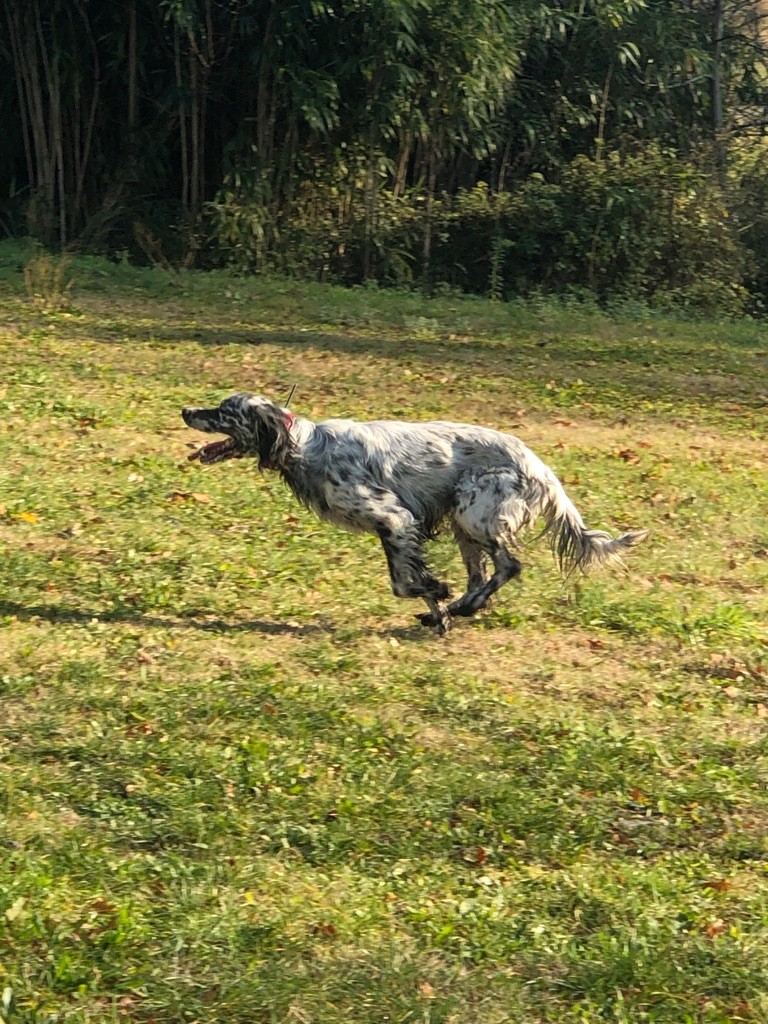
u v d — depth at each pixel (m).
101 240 15.69
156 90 15.88
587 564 6.38
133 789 5.15
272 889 4.83
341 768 5.34
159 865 4.86
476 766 5.41
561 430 9.24
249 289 14.08
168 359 10.15
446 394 9.84
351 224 15.92
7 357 9.71
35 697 5.59
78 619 6.16
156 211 15.82
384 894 4.85
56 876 4.80
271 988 4.52
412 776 5.31
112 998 4.49
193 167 15.61
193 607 6.33
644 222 16.25
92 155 16.06
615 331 13.72
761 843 5.14
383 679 5.88
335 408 9.24
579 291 16.05
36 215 15.52
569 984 4.62
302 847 5.00
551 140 17.20
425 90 15.48
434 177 16.36
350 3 14.44
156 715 5.53
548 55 17.23
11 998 4.45
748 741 5.67
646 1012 4.55
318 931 4.70
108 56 15.70
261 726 5.51
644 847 5.11
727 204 16.98
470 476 6.25
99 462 7.79
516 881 4.94
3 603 6.22
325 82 14.55
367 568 6.81
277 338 11.52
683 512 7.85
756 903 4.89
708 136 18.08
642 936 4.75
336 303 13.81
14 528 6.89
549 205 16.02
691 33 17.45
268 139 15.34
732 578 7.11
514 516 6.24
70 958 4.55
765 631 6.54
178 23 14.13
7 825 4.96
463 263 16.42
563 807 5.23
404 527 6.19
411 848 5.02
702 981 4.64
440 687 5.86
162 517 7.14
